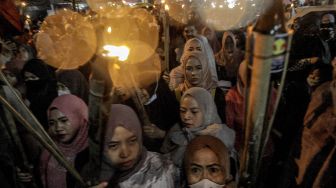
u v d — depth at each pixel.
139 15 5.29
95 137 1.19
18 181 1.70
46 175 1.79
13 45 3.96
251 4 4.88
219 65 3.35
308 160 1.68
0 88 1.60
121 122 1.60
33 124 1.19
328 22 3.67
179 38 4.71
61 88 2.65
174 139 2.09
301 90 2.33
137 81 2.64
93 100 1.14
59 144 1.84
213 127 2.03
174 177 1.72
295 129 2.20
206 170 1.63
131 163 1.63
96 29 1.39
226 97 2.50
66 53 3.70
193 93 2.07
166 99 2.64
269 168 2.12
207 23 5.07
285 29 0.66
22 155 1.71
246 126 0.84
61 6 12.62
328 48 3.30
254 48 0.67
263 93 0.73
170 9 5.38
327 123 1.62
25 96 2.57
